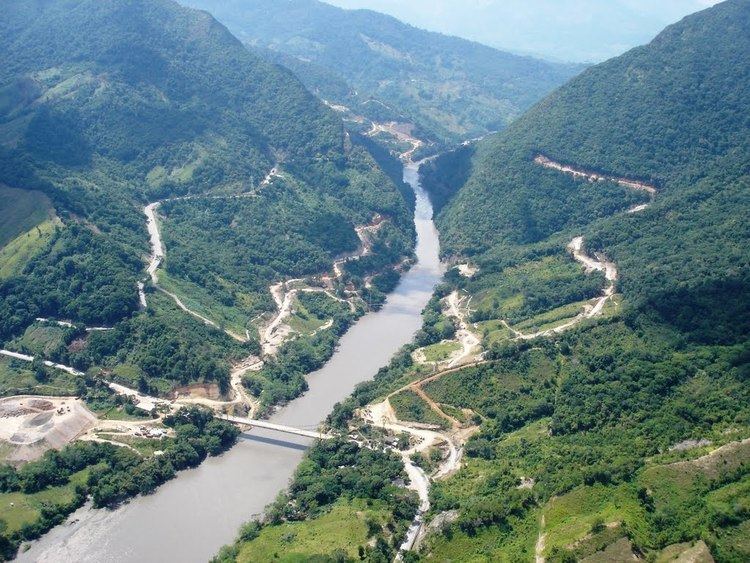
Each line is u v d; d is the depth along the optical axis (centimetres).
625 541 17138
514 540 18950
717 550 16675
